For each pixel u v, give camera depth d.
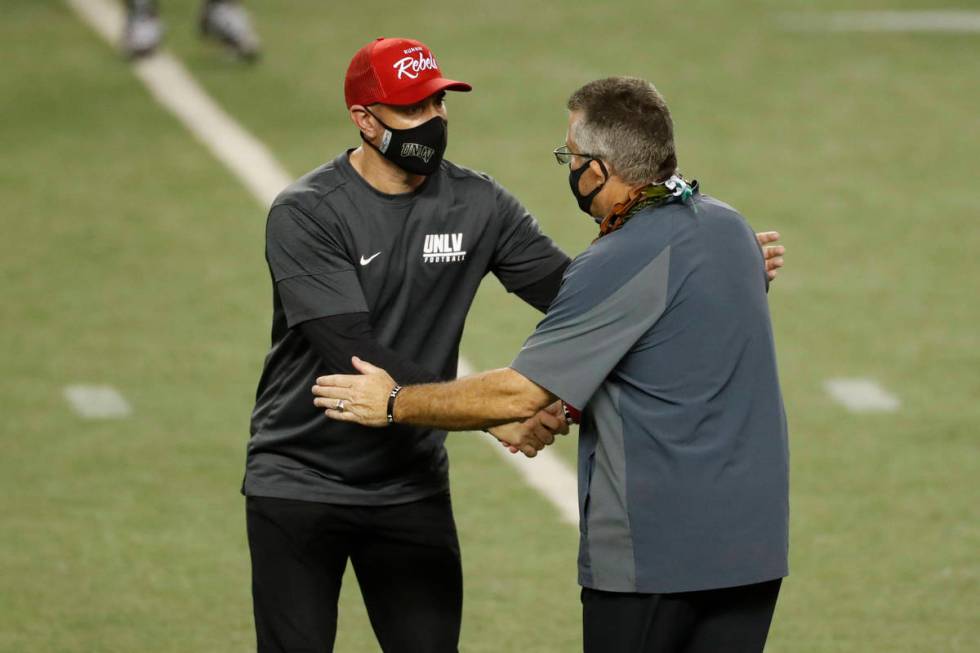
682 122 38.41
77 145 36.78
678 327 12.88
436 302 14.69
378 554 14.96
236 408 25.47
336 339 14.02
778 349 27.61
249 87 40.12
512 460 23.69
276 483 14.64
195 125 37.91
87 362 26.95
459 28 44.59
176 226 32.78
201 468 23.41
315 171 14.52
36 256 31.27
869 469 23.44
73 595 19.56
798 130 38.06
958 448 24.14
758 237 14.89
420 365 14.67
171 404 25.53
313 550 14.66
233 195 34.31
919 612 19.30
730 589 13.31
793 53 43.19
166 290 29.94
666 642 13.16
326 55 42.41
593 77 41.03
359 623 19.17
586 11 46.34
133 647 18.31
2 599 19.38
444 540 14.98
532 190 34.22
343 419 13.66
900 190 34.84
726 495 12.91
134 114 38.56
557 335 12.97
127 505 22.19
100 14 45.41
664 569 12.95
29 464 23.39
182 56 42.19
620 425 13.04
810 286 30.17
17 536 21.14
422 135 13.97
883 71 42.00
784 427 13.34
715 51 43.16
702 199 13.37
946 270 31.03
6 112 38.53
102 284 30.14
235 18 41.12
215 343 27.83
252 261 31.27
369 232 14.27
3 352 27.27
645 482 12.95
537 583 20.08
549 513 22.09
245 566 20.55
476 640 18.55
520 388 13.01
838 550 20.97
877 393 26.03
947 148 37.22
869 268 31.05
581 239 31.88
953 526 21.67
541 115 38.50
